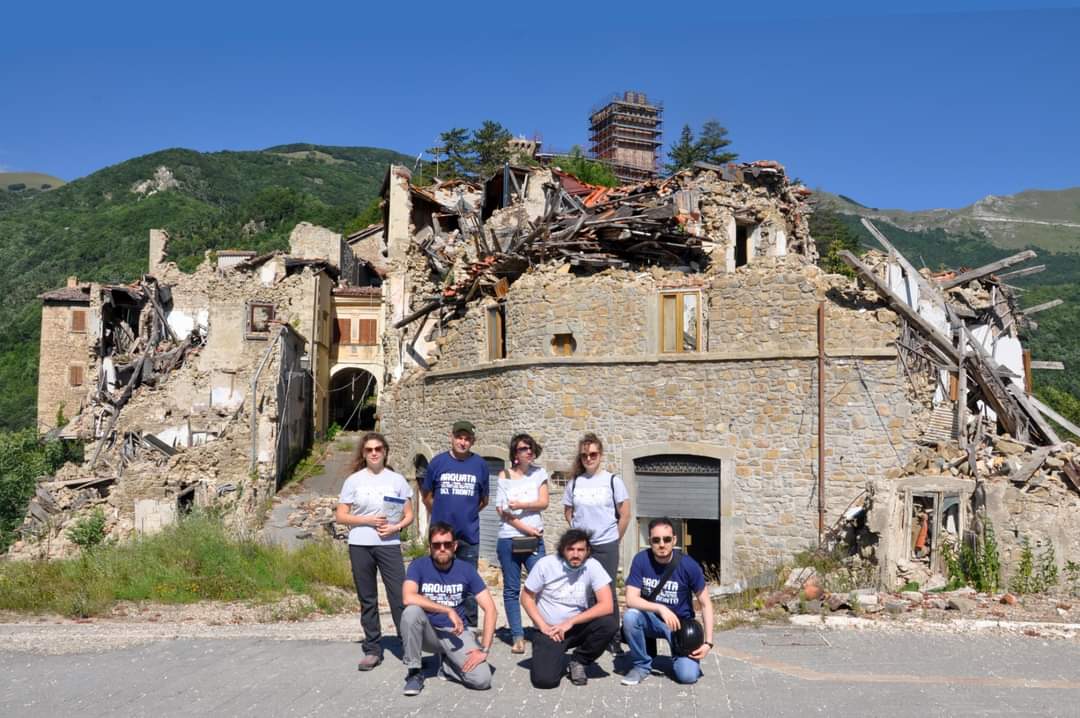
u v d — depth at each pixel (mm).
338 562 17156
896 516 16078
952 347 19500
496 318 24141
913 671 9492
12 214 115875
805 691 8703
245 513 28672
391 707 8258
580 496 10477
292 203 95312
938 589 15219
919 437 18719
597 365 21656
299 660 10055
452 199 42219
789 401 19828
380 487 9961
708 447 20359
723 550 20000
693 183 28281
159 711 8219
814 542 19172
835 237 56500
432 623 8961
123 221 103062
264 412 31984
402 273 36625
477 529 10570
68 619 12867
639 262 25297
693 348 21156
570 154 74812
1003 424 20219
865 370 19266
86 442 39906
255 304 40281
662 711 8102
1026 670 9531
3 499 37000
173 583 14633
